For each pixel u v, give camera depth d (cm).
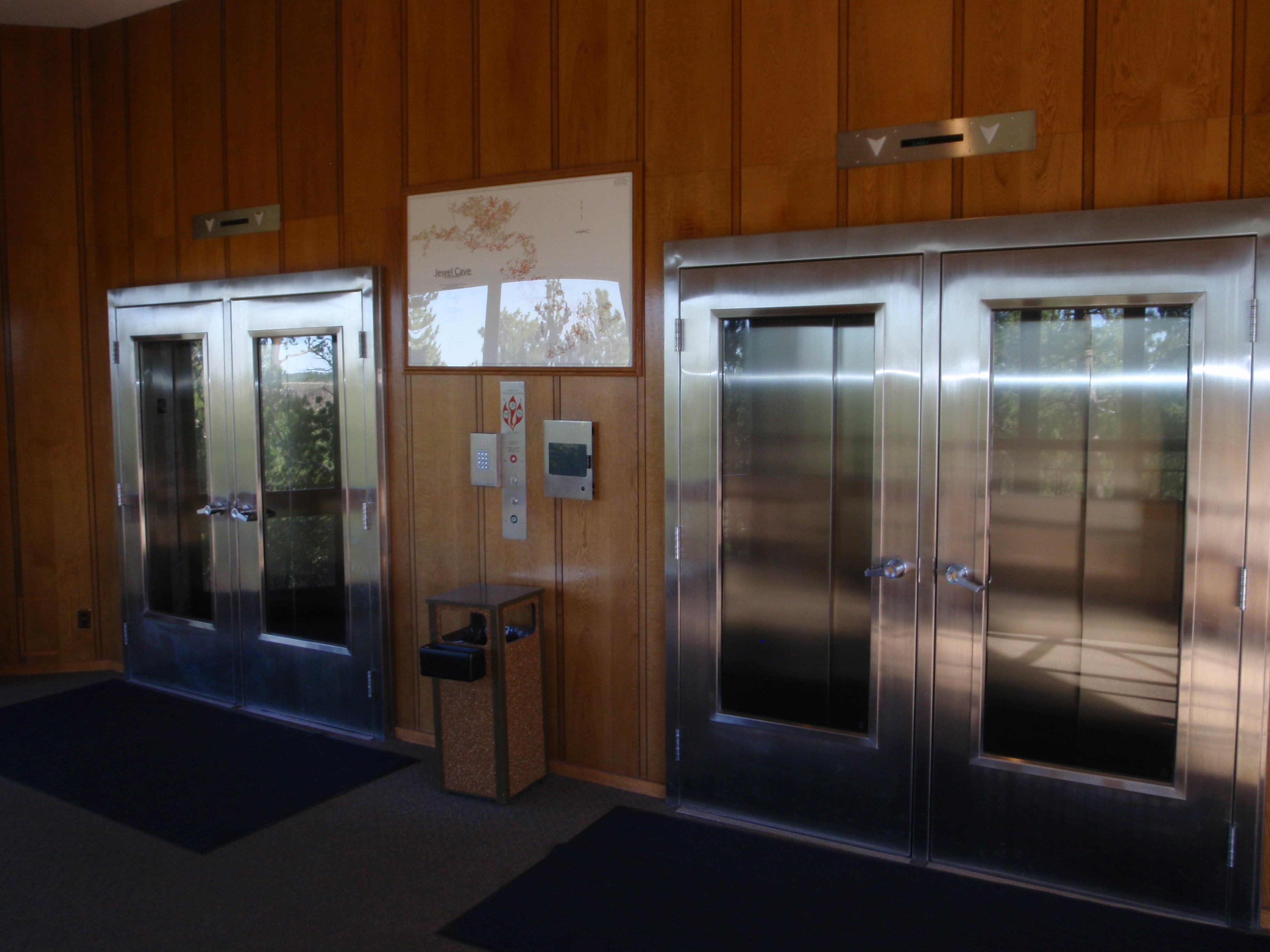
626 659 387
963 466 312
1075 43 295
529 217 398
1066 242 294
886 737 329
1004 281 303
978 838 316
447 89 418
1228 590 279
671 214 366
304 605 476
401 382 441
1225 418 278
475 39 409
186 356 512
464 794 382
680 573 365
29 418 554
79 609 568
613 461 384
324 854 333
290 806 372
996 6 305
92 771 409
